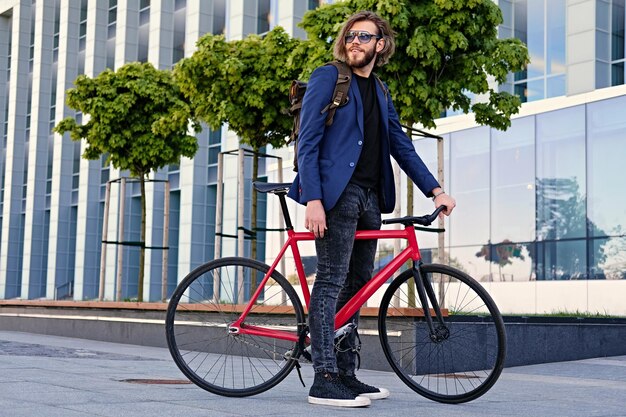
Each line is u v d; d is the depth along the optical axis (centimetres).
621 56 1683
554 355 796
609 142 1603
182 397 399
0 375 486
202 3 2556
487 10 829
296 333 418
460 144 1852
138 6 2869
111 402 367
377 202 409
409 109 821
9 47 3859
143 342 999
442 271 407
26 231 3341
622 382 602
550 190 1691
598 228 1609
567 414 374
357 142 394
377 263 1402
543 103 1716
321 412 351
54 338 1102
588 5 1678
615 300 1551
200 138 2514
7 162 3575
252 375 426
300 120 398
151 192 2659
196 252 2478
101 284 1342
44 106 3375
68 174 3141
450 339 420
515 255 1734
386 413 353
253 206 1062
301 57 899
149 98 1273
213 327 443
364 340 704
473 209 1817
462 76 852
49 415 318
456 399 403
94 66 2997
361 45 398
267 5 2345
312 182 385
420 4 822
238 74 999
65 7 3216
